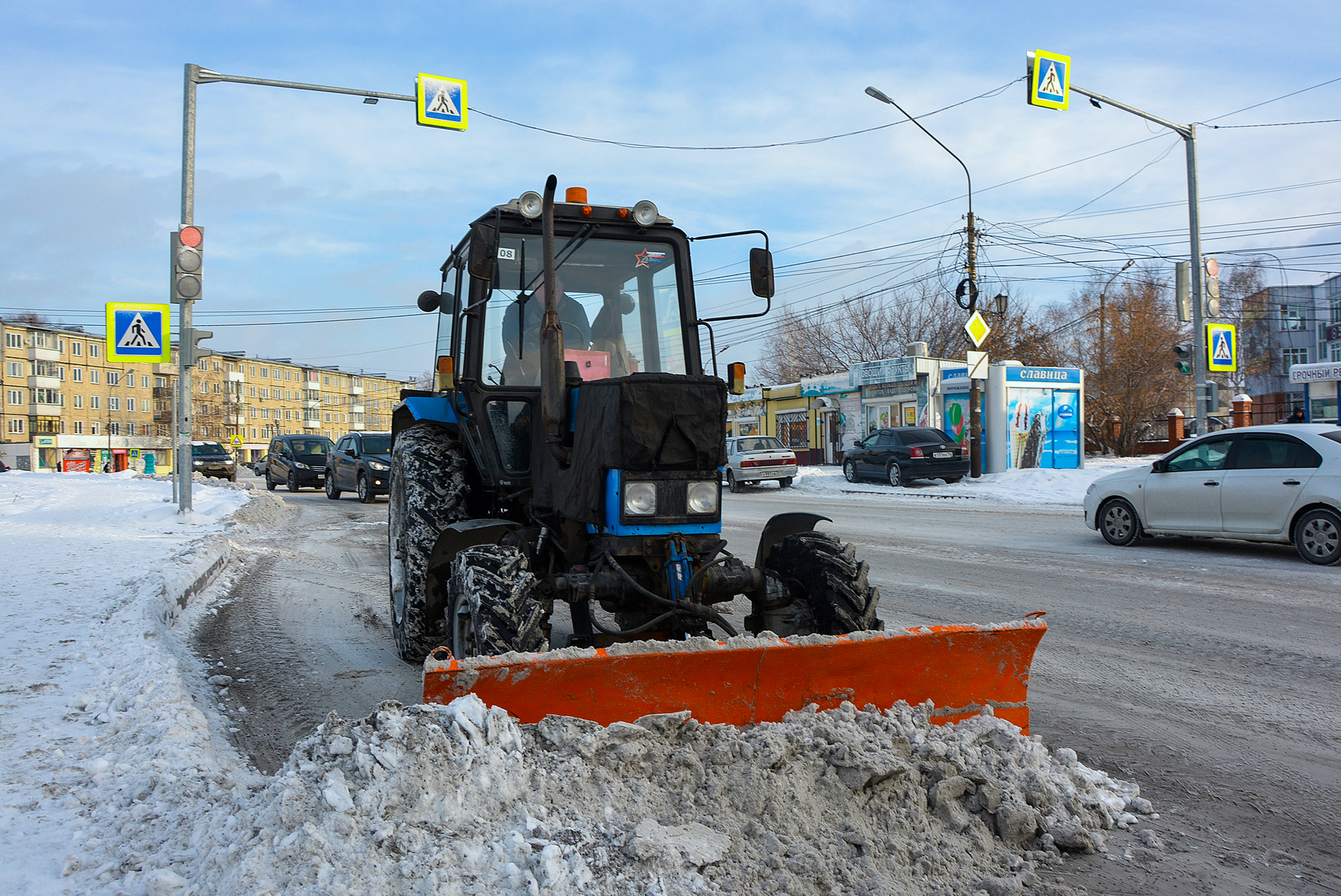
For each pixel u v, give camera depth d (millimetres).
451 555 4148
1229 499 10047
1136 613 6980
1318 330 64062
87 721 3832
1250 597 7613
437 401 5898
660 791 2730
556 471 4219
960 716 3486
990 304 26562
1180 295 18078
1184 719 4379
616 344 4969
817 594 4047
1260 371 50688
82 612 5980
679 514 3840
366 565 10031
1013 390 25297
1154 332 33938
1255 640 6074
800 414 37156
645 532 3791
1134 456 33656
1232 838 3051
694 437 3807
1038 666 5426
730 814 2684
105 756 3416
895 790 2893
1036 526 13750
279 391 110000
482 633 3303
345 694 4773
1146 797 3420
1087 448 36656
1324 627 6445
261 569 9602
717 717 3150
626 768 2768
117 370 87938
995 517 15281
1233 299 50219
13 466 70938
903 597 7734
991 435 24719
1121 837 3043
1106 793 3305
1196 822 3188
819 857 2521
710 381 3857
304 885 2127
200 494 17766
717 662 3111
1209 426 17969
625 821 2576
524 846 2334
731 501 20266
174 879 2277
